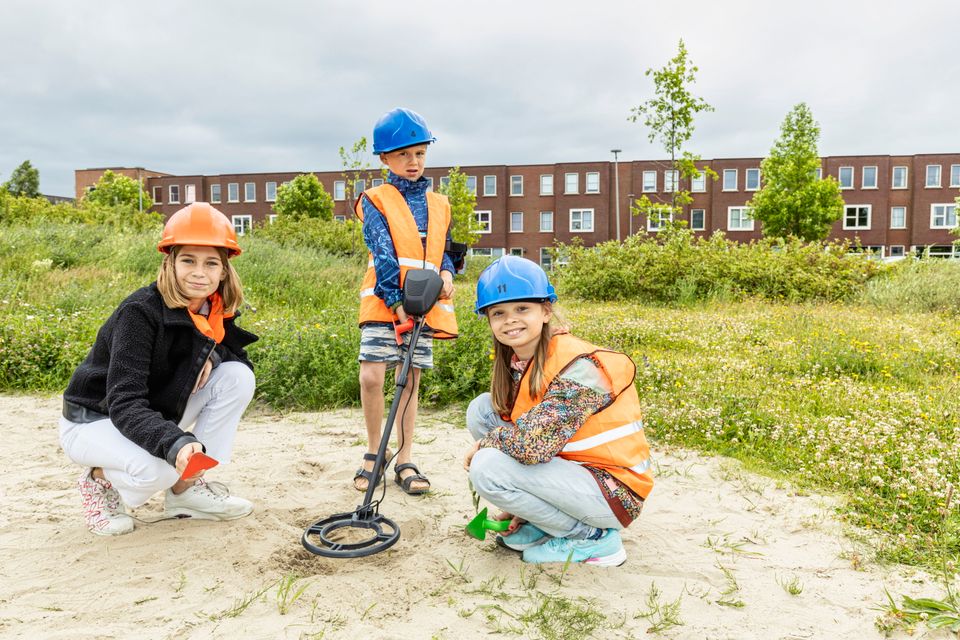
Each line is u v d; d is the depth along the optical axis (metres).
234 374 2.82
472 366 5.45
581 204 43.62
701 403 4.73
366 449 4.10
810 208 31.91
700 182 42.16
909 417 4.34
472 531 2.53
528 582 2.38
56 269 11.16
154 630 2.04
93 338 6.41
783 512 3.10
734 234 41.62
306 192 42.66
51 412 4.98
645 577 2.45
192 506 2.87
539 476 2.38
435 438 4.39
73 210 25.38
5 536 2.73
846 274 13.38
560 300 14.10
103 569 2.43
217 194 50.44
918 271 13.59
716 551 2.68
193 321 2.58
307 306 10.70
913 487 3.02
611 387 2.40
